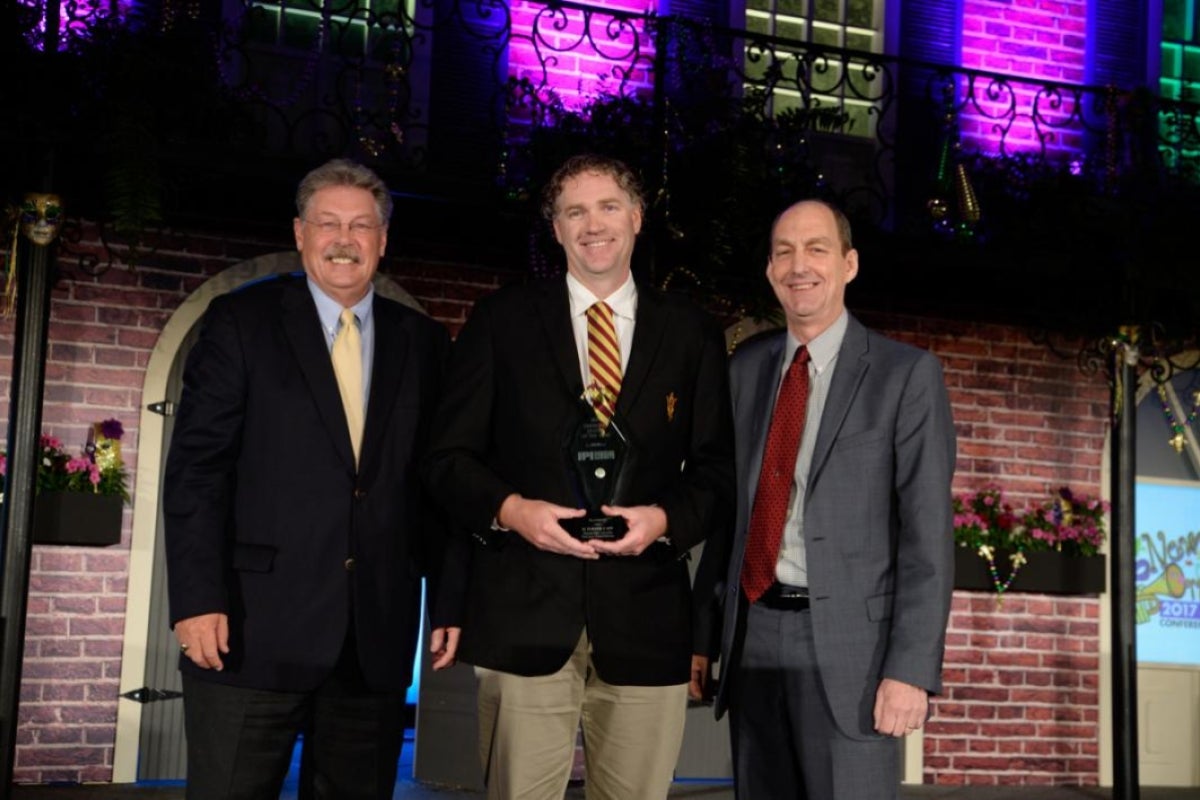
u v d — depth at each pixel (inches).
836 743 116.6
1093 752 294.8
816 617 117.6
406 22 285.1
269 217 261.0
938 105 284.7
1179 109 292.0
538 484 112.3
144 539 249.1
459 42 287.3
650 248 243.3
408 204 245.6
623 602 111.7
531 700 110.8
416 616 120.9
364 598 115.9
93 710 243.0
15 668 203.0
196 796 112.7
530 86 256.8
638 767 113.5
